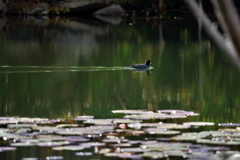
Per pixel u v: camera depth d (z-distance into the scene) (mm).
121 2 85438
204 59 35188
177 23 67250
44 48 41438
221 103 20547
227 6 4035
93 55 37562
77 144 13367
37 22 67562
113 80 27016
